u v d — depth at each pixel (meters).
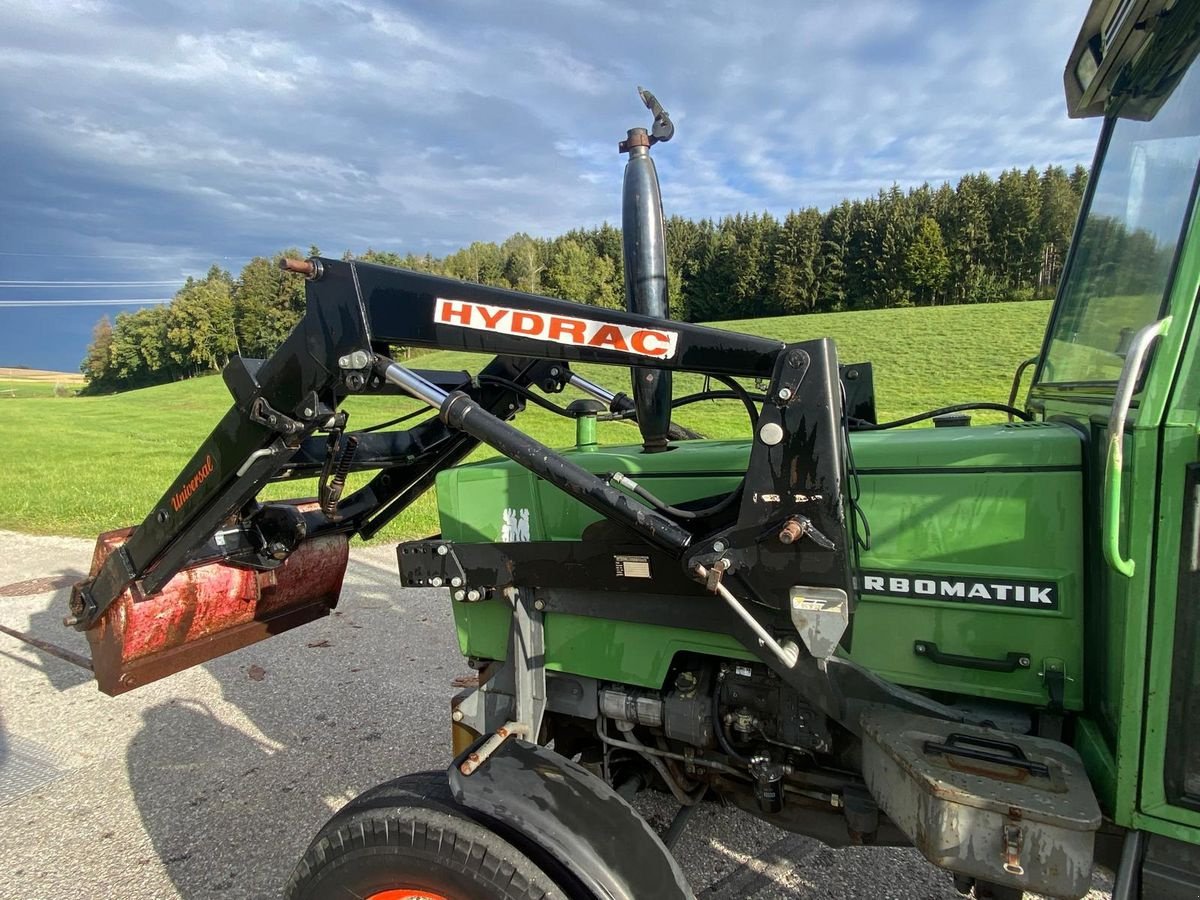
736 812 3.03
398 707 4.13
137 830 3.04
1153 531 1.36
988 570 1.75
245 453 2.17
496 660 2.51
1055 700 1.69
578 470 1.77
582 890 1.58
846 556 1.59
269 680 4.54
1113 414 1.29
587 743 2.70
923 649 1.83
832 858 2.74
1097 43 1.98
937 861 1.44
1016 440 1.73
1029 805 1.35
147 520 2.46
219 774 3.47
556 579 2.11
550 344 1.87
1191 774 1.38
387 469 2.89
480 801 1.62
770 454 1.64
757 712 2.04
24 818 3.15
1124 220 1.92
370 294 1.96
